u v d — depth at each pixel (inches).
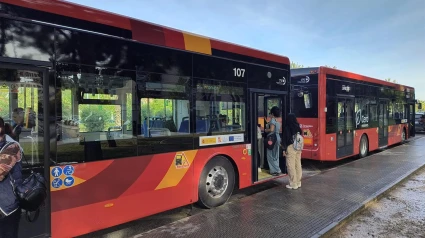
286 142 254.7
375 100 498.9
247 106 236.8
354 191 244.8
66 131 139.3
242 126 233.5
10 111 125.9
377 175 303.3
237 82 228.4
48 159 133.9
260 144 302.2
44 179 132.6
